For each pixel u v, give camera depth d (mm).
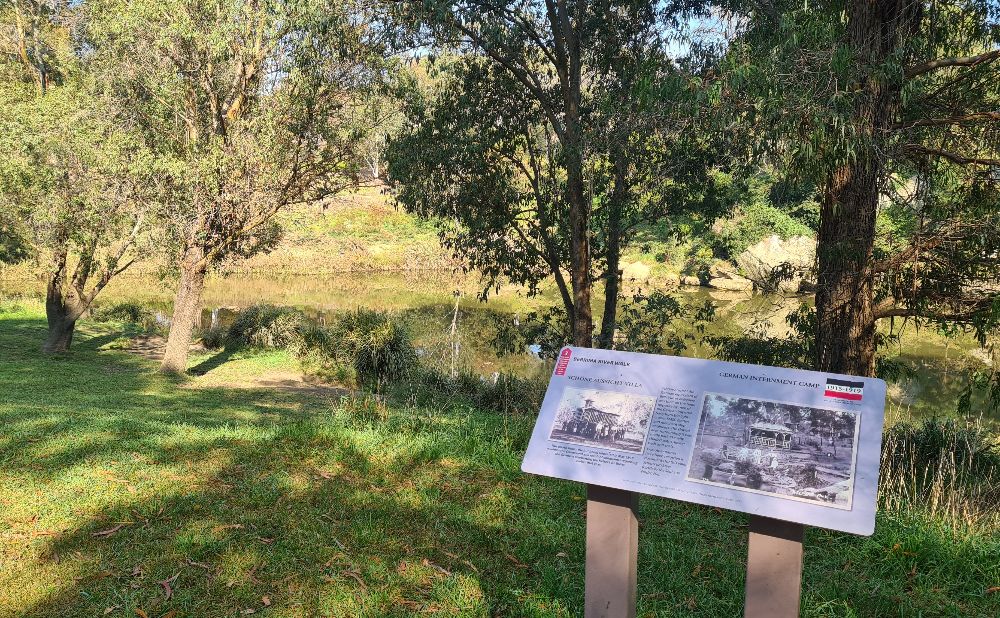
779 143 8469
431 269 49875
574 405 3520
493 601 4078
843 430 2977
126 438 6980
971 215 8375
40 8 19328
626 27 14055
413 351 18344
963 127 8961
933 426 9086
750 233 36812
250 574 4242
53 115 16266
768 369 3260
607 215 16125
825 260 8672
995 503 5922
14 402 10328
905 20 8000
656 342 15992
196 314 17641
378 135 16969
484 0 13656
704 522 5398
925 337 25672
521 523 5234
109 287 36906
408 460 6613
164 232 16547
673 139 10156
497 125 15938
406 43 14867
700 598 4230
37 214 16406
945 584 4305
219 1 14875
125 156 16047
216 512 5098
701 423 3223
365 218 56625
